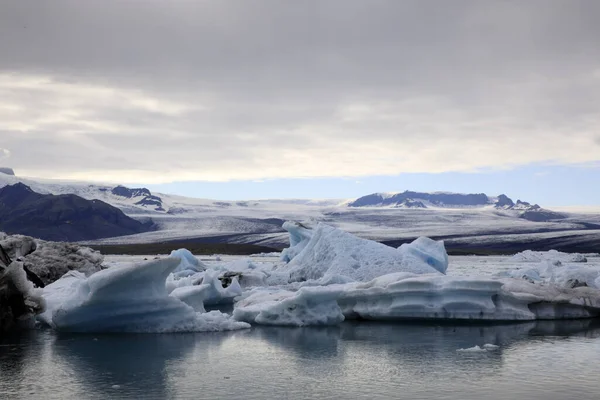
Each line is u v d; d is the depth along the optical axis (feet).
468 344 61.46
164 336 64.54
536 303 79.15
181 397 42.73
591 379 47.44
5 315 66.28
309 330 69.72
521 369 50.62
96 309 64.64
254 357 55.21
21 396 42.98
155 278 65.92
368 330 69.72
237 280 109.60
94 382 46.55
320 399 42.27
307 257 117.39
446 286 74.43
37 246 113.80
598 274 105.09
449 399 42.24
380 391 44.16
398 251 108.68
